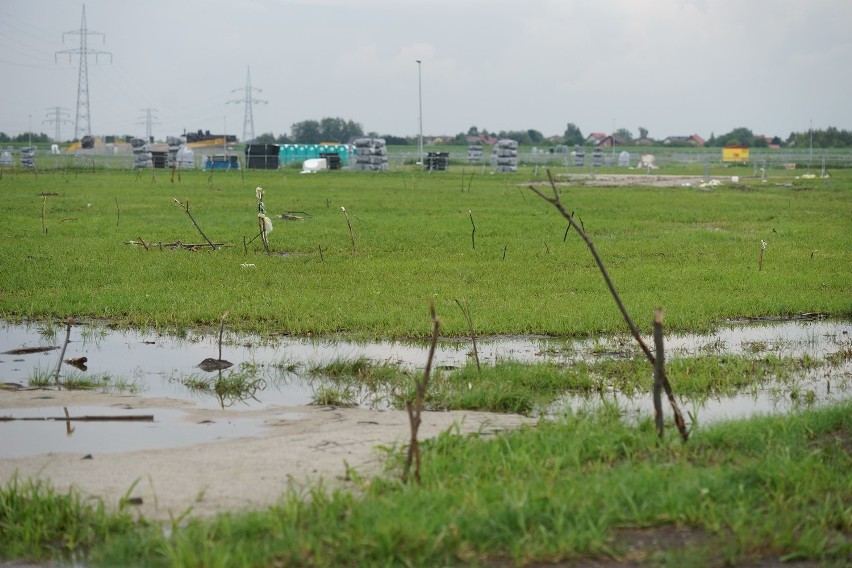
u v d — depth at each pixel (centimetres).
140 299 1998
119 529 809
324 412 1232
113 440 1096
